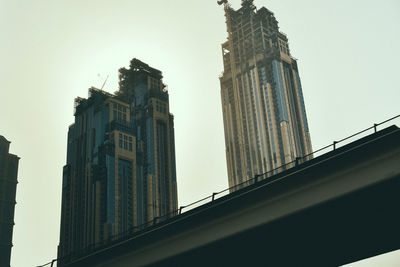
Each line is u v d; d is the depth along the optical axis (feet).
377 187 87.76
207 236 105.91
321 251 111.75
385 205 92.58
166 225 112.78
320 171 94.89
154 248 114.11
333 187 92.48
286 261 117.60
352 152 91.04
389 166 87.04
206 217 107.45
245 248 108.47
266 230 100.22
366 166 89.81
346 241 106.42
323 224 99.14
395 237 103.81
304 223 98.53
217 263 115.85
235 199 103.65
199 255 110.63
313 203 93.81
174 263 114.11
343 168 92.32
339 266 120.88
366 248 109.81
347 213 95.35
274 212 98.22
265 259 114.93
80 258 129.29
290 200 97.04
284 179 98.32
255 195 101.65
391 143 87.66
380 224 98.99
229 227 103.35
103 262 123.24
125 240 122.52
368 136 91.97
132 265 116.88
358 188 89.20
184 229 110.32
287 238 104.63
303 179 96.58
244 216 102.12
